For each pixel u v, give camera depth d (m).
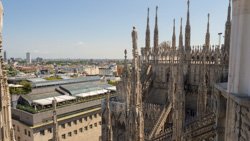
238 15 7.36
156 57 70.50
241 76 7.29
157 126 51.16
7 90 13.57
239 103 6.69
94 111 98.81
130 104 36.38
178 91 38.50
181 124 36.12
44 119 82.50
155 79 70.31
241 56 7.26
